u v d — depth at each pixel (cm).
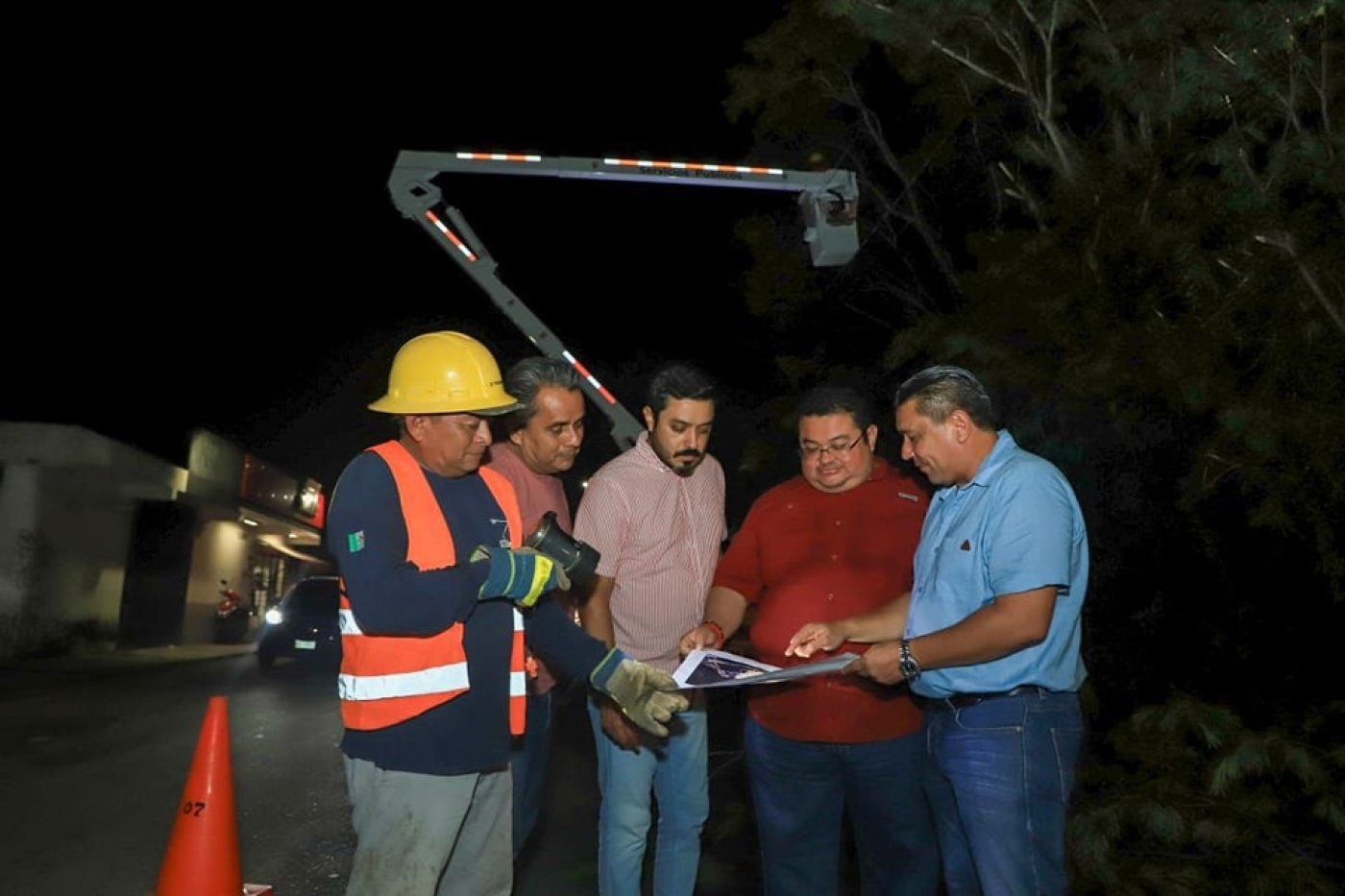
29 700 1377
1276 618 493
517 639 333
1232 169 461
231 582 3484
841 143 778
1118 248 511
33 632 2056
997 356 533
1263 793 443
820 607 415
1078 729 355
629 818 423
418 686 308
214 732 396
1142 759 458
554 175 714
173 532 2830
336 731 1109
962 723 352
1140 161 519
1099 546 532
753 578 438
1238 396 465
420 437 326
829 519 421
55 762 912
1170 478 516
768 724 421
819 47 736
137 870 589
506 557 312
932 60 682
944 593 360
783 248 782
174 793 784
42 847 633
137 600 2578
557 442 436
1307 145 445
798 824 419
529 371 435
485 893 343
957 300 753
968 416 359
